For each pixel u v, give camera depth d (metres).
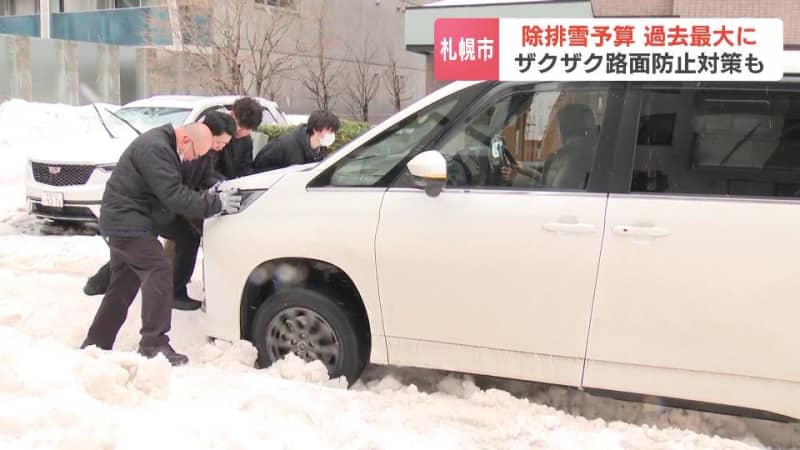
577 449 3.29
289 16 22.25
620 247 3.38
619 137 3.48
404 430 3.44
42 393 3.07
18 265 6.40
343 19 26.42
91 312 5.09
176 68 19.88
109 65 19.78
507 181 3.67
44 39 18.41
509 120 3.69
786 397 3.25
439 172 3.47
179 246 5.05
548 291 3.49
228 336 4.20
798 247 3.17
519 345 3.59
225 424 3.16
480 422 3.54
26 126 14.17
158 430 2.99
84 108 15.48
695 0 11.66
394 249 3.72
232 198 4.13
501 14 12.36
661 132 3.43
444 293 3.67
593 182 3.49
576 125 3.57
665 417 3.77
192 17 19.19
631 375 3.45
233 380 3.79
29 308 5.12
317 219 3.91
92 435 2.80
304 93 24.44
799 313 3.17
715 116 3.37
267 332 4.11
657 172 3.42
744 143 3.33
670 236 3.31
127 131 9.47
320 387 3.79
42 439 2.73
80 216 8.35
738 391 3.31
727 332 3.27
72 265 6.39
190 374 3.86
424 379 4.22
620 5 12.58
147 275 4.10
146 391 3.37
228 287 4.15
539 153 3.64
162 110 10.01
